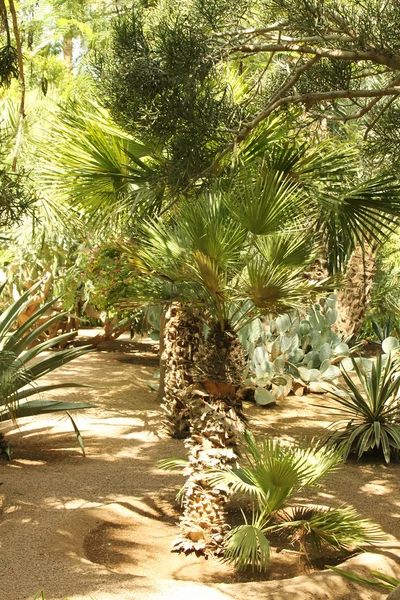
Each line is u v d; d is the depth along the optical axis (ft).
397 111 18.07
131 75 14.64
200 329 21.88
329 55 14.82
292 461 12.91
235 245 13.14
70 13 44.21
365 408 21.53
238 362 14.35
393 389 21.57
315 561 13.56
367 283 37.81
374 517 15.67
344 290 37.68
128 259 15.89
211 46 14.93
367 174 19.34
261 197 13.08
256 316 14.64
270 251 13.05
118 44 15.03
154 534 14.51
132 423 23.58
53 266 34.73
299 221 14.62
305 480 13.71
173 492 16.84
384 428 21.11
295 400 28.63
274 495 13.33
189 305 16.03
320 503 16.53
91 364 34.32
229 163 16.44
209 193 14.65
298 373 29.94
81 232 28.17
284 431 23.52
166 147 16.11
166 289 15.87
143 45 14.88
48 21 44.50
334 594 11.48
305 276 22.38
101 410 25.20
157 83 14.74
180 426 21.86
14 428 22.68
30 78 38.37
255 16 16.46
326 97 15.39
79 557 12.64
